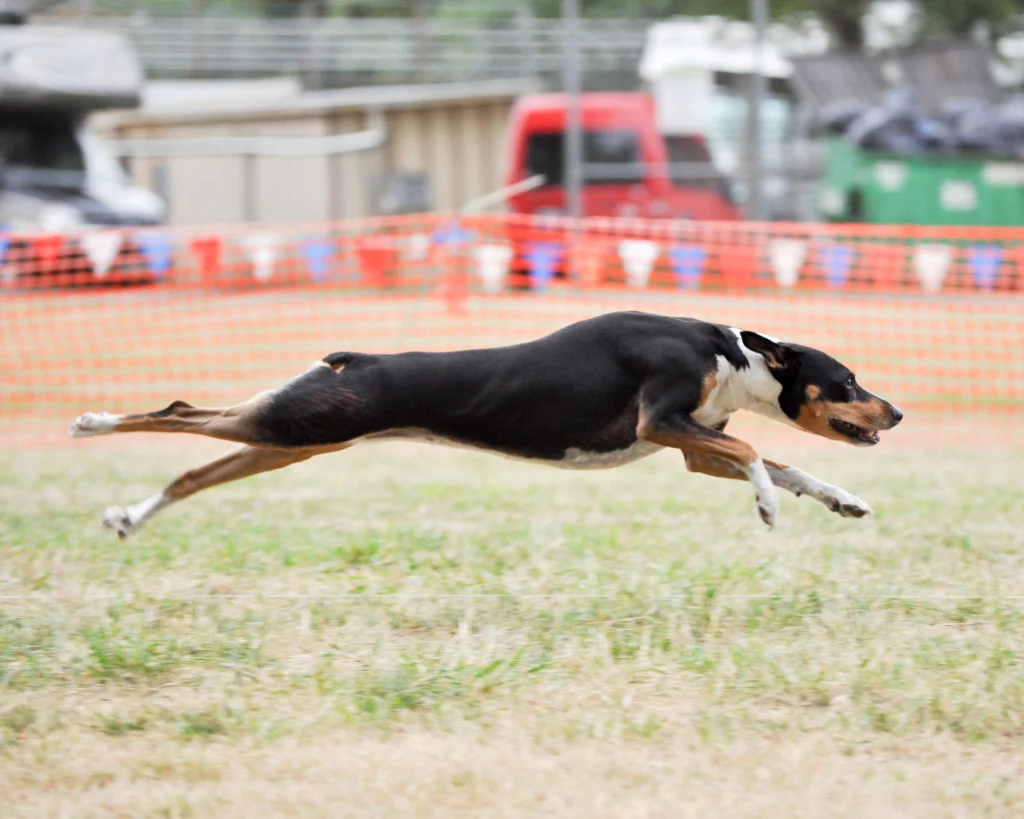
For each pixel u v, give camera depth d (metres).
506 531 10.59
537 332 21.03
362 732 6.33
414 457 15.16
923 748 6.13
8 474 13.64
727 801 5.52
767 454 15.14
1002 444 16.00
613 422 8.17
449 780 5.72
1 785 5.72
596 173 30.92
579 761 5.94
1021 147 31.16
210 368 20.30
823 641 7.61
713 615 8.03
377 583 9.02
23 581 9.05
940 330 21.83
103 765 5.91
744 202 31.83
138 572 9.29
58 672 7.16
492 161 33.31
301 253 25.72
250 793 5.61
